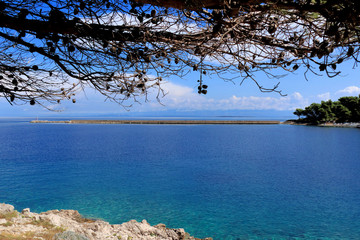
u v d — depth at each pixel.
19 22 2.09
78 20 2.10
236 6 1.73
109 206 16.95
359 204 18.31
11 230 8.98
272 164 34.41
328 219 15.55
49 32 2.20
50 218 10.96
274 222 15.02
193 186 22.61
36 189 20.67
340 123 135.00
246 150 48.75
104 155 40.38
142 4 2.07
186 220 15.00
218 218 15.48
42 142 59.47
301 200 19.14
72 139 67.69
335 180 25.56
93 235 9.88
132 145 54.59
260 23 1.81
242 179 25.47
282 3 1.67
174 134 87.25
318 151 48.97
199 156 40.22
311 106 147.62
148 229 11.25
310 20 1.87
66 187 21.44
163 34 2.09
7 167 30.22
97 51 2.26
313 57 1.85
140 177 25.77
